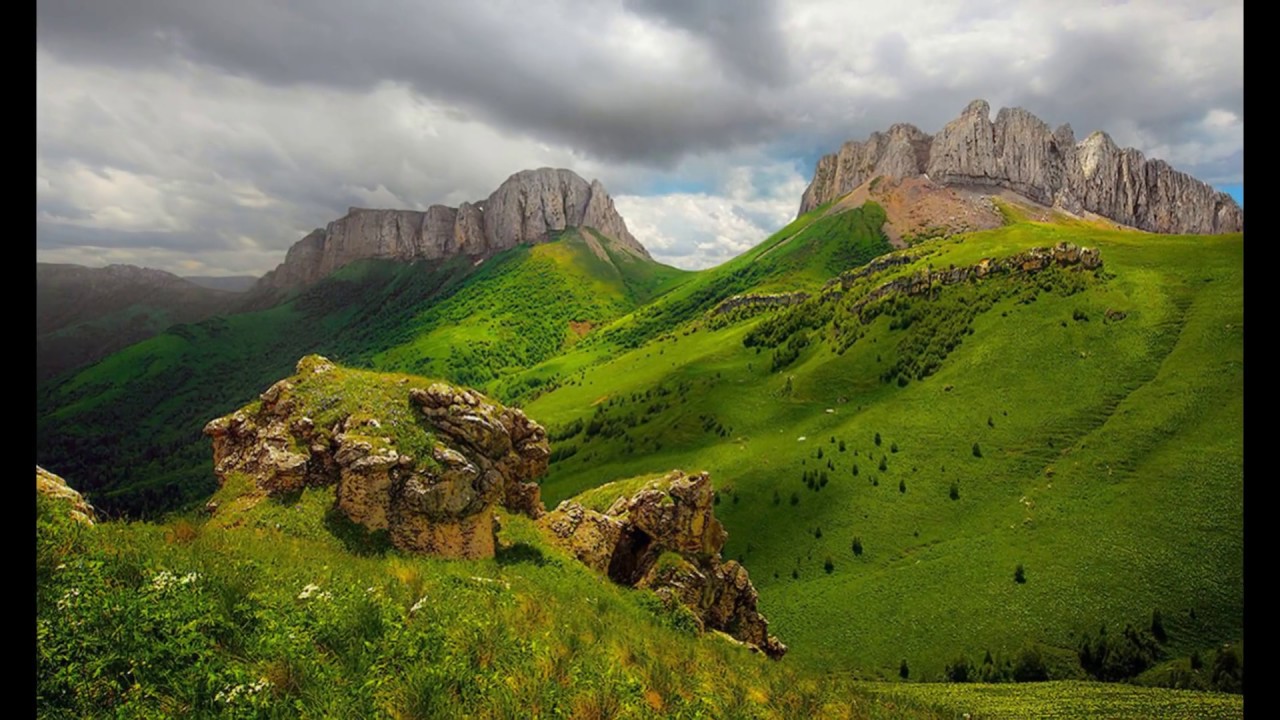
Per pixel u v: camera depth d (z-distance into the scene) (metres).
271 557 16.36
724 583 44.59
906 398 170.62
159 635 9.40
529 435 40.62
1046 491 125.25
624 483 52.19
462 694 10.44
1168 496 111.56
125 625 9.12
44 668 7.91
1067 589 99.31
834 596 113.12
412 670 10.56
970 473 138.38
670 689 14.38
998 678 85.81
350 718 8.81
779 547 132.88
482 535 31.94
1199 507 106.75
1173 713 51.56
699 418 195.38
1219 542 99.00
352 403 33.31
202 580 11.64
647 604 36.66
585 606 26.78
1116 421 136.75
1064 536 111.19
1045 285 187.88
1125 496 115.38
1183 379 139.75
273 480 30.22
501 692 10.73
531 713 10.51
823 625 106.44
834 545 129.25
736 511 146.88
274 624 10.82
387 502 29.77
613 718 11.54
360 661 10.42
